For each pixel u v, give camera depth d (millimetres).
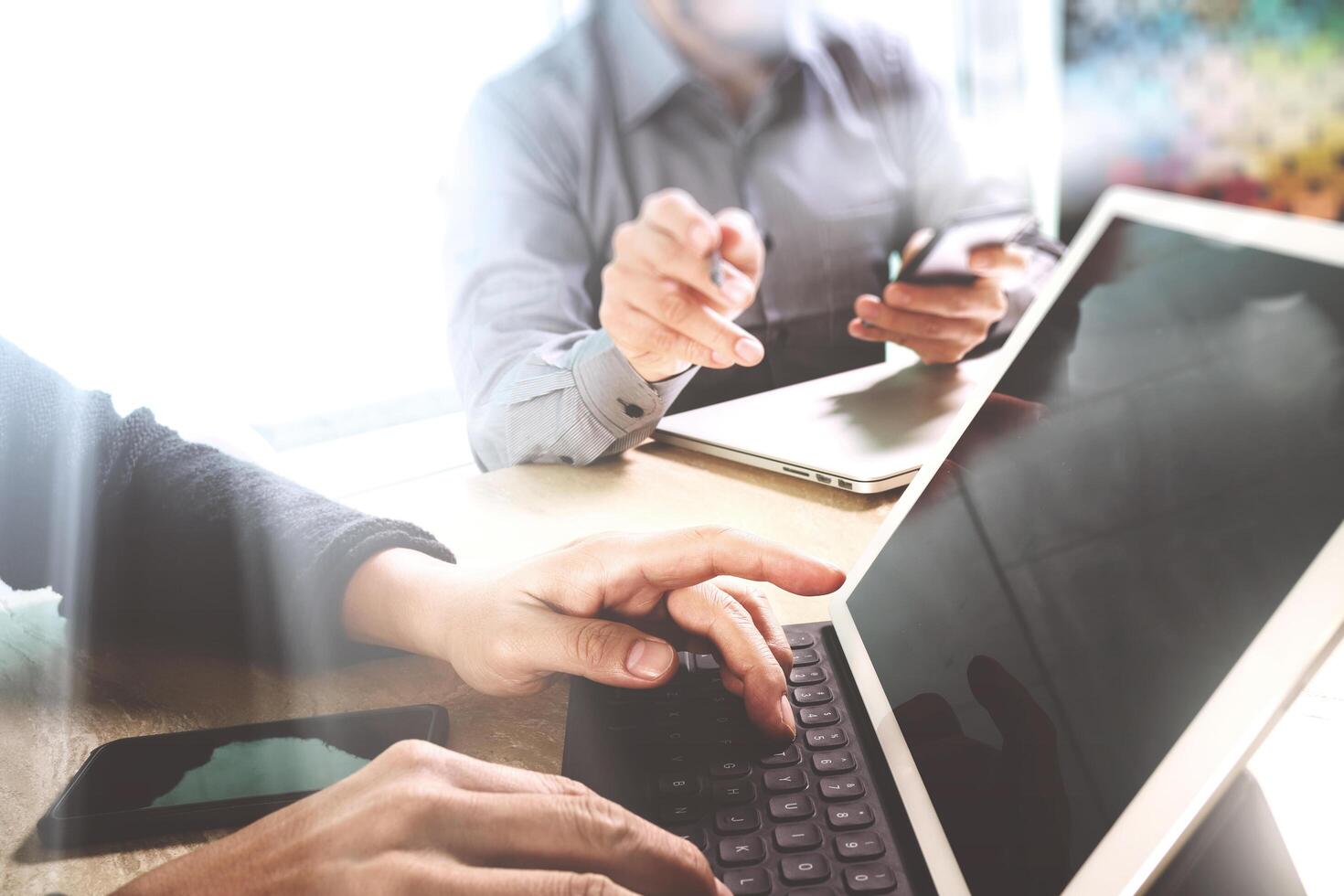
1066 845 266
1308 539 241
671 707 397
